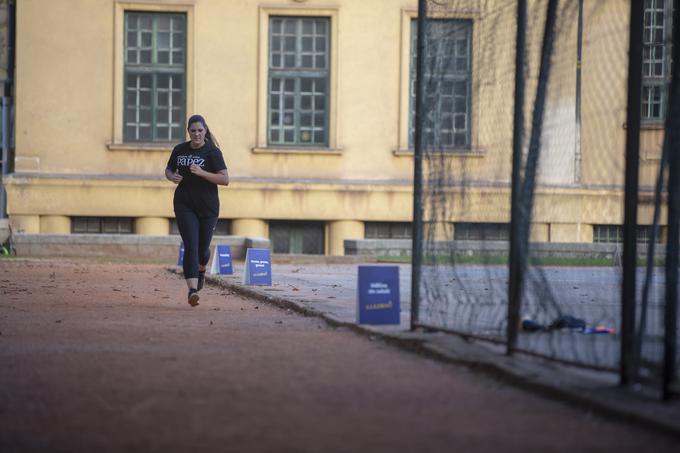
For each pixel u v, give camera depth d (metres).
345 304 21.95
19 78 57.56
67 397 10.88
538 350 13.35
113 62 58.12
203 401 10.68
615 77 16.03
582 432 9.28
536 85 14.78
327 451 8.52
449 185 16.23
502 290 15.80
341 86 59.00
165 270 40.12
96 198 57.44
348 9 58.97
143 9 58.16
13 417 9.84
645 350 11.63
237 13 58.59
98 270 39.41
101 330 17.33
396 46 59.12
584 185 16.27
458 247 16.25
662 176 13.31
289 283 30.53
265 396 10.98
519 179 13.84
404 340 15.12
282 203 58.12
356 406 10.45
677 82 10.98
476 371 12.65
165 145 58.50
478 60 15.84
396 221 59.06
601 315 18.39
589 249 47.84
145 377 12.19
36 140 57.66
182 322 18.95
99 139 58.03
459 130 16.14
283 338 16.27
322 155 58.97
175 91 58.78
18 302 23.14
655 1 32.16
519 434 9.18
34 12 57.59
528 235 14.32
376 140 59.22
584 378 11.54
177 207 22.14
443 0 16.34
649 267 13.07
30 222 57.16
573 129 15.60
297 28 59.34
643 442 8.89
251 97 58.75
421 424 9.59
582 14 16.14
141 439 8.94
